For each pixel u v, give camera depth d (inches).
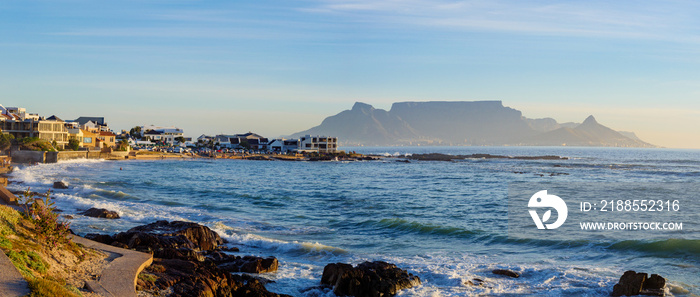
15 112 7175.2
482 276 1187.3
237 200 2714.1
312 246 1465.3
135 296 767.1
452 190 3644.2
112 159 6894.7
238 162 7844.5
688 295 1025.5
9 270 706.8
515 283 1133.7
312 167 6953.7
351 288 1045.2
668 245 1433.3
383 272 1112.2
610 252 1428.4
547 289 1087.6
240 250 1451.8
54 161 5285.4
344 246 1557.6
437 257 1395.2
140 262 952.9
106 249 1053.2
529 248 1528.1
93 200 2319.1
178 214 2046.0
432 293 1055.6
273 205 2556.6
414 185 4072.3
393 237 1706.4
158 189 3196.4
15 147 5206.7
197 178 4345.5
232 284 1010.7
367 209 2476.6
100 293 765.3
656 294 1019.3
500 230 1838.1
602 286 1093.8
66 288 741.3
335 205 2618.1
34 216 1120.8
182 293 864.3
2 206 1034.7
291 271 1216.8
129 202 2417.6
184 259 1113.4
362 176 5152.6
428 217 2237.9
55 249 900.0
